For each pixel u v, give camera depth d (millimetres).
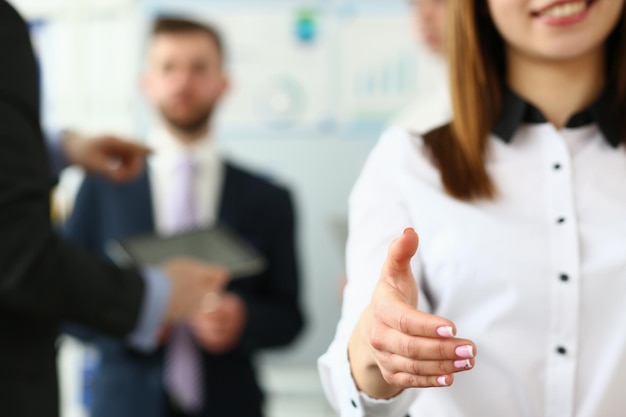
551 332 1005
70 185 3447
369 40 3541
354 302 1011
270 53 3570
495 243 1027
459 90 1124
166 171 2455
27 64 1312
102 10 3607
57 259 1351
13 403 1280
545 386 1005
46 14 3633
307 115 3568
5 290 1263
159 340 2256
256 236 2453
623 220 1029
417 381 791
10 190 1268
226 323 2266
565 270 1010
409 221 1082
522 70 1104
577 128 1088
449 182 1066
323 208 3553
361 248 1075
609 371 990
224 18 3574
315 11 3553
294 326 2424
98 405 2281
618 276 1004
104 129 3611
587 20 1019
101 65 3609
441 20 2748
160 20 2586
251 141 3576
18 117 1285
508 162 1084
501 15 1060
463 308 1040
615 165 1067
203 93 2482
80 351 3475
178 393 2230
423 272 1077
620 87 1080
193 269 1636
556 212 1042
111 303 1456
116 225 2404
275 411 3441
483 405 1021
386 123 3539
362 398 935
